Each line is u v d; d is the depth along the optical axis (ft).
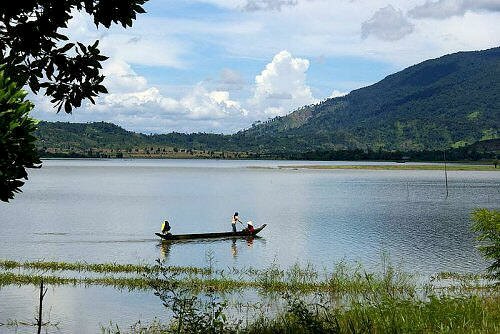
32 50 26.45
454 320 39.65
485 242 159.63
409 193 357.00
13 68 26.35
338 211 252.62
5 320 77.56
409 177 568.41
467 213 240.94
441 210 253.85
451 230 188.34
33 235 170.81
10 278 102.37
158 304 86.94
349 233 182.29
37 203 281.33
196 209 261.85
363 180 513.04
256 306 83.10
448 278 110.63
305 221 216.33
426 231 185.98
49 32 26.25
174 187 416.67
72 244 154.30
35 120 24.50
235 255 140.77
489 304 47.55
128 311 83.10
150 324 75.05
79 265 115.65
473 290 92.43
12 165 23.97
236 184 456.86
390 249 150.00
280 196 337.72
